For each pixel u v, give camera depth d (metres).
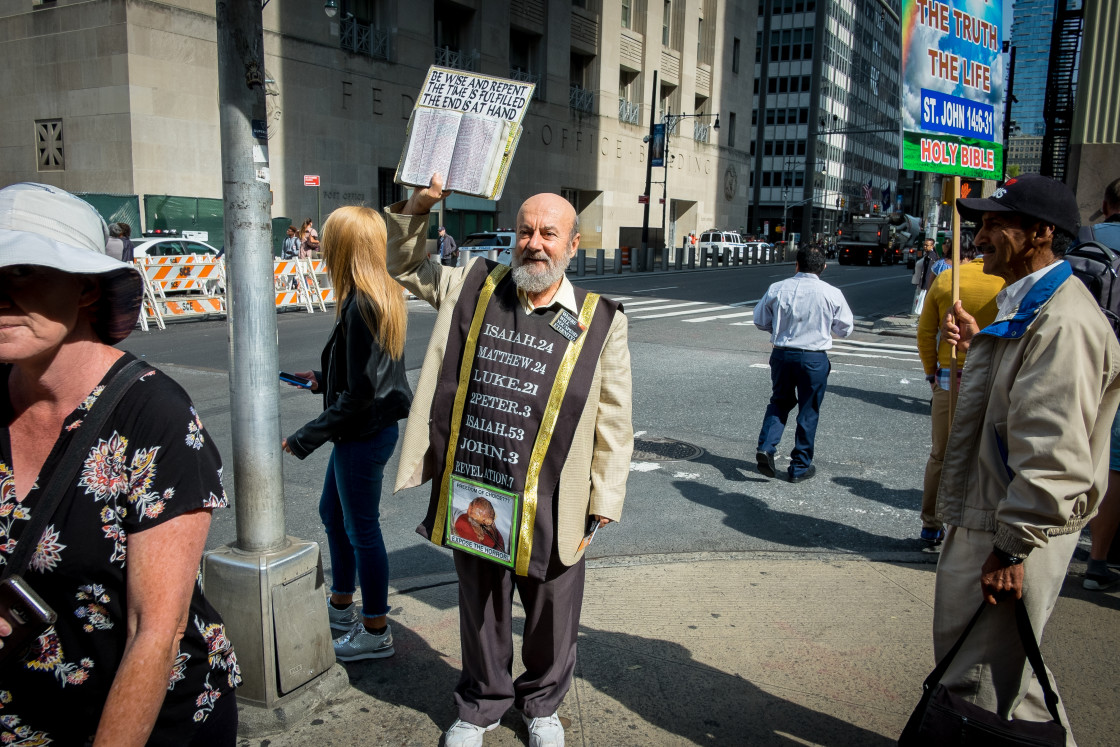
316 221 27.61
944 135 3.48
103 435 1.38
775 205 80.69
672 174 49.28
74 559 1.37
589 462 2.45
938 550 4.52
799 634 3.46
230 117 2.52
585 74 41.72
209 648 1.58
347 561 3.32
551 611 2.53
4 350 1.31
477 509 2.46
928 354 4.39
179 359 10.56
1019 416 1.98
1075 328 1.94
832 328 5.68
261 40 2.57
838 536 4.78
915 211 109.31
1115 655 3.31
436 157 2.41
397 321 2.87
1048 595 2.11
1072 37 20.12
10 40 23.75
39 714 1.47
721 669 3.17
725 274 33.97
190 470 1.41
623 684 3.04
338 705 2.86
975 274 4.14
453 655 3.24
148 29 22.39
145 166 22.73
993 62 3.64
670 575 4.09
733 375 10.05
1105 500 3.86
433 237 32.44
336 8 23.95
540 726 2.58
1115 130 10.43
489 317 2.48
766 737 2.74
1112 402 2.05
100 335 1.48
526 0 36.06
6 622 1.39
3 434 1.42
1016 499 1.96
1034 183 2.11
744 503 5.36
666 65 47.53
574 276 28.91
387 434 3.03
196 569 1.43
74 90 23.05
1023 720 2.13
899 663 3.24
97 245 1.50
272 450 2.69
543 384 2.39
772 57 78.94
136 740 1.32
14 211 1.38
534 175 37.81
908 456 6.57
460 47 33.69
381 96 29.61
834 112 83.69
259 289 2.60
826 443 6.93
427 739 2.68
